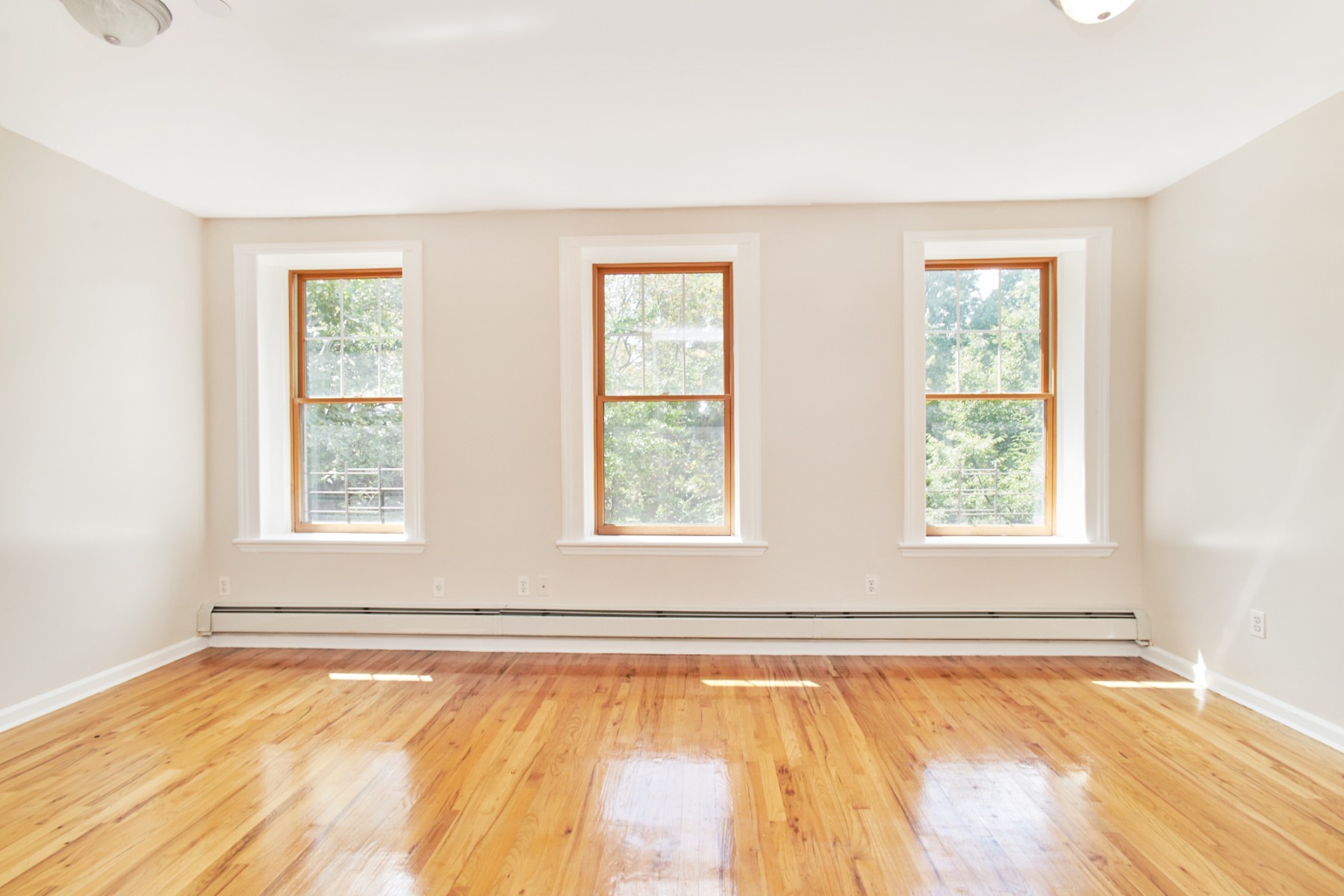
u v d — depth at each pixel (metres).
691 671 3.29
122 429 3.19
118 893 1.66
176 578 3.51
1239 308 2.85
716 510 3.77
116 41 1.87
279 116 2.53
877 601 3.53
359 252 3.67
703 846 1.86
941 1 1.87
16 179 2.69
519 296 3.62
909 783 2.21
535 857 1.81
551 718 2.73
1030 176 3.16
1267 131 2.69
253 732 2.61
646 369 3.79
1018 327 3.71
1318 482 2.50
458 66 2.19
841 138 2.75
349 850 1.84
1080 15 1.83
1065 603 3.49
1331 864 1.77
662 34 2.02
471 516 3.64
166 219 3.44
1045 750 2.43
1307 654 2.55
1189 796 2.12
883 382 3.53
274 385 3.86
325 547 3.67
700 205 3.52
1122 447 3.47
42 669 2.80
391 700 2.93
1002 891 1.67
